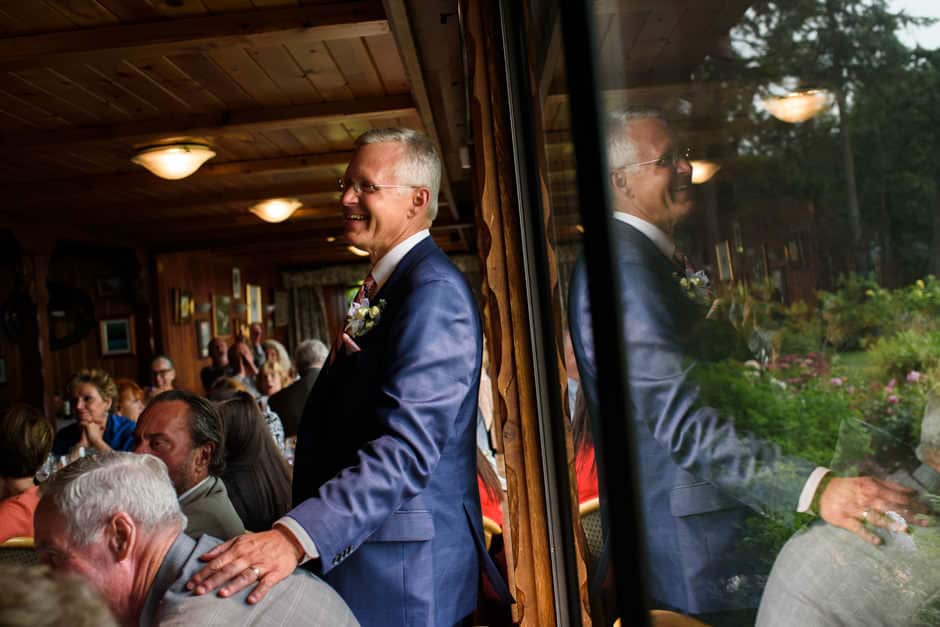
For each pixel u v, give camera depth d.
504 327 1.44
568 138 0.77
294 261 14.50
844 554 0.34
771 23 0.33
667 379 0.50
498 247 1.45
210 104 4.21
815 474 0.34
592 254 0.65
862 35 0.29
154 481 1.29
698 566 0.48
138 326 8.84
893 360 0.29
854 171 0.29
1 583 0.55
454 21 2.95
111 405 4.11
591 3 0.61
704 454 0.45
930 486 0.30
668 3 0.43
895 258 0.28
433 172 1.62
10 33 3.09
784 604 0.38
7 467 2.29
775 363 0.36
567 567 1.31
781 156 0.34
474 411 1.54
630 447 0.59
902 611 0.32
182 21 3.05
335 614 1.27
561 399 1.20
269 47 3.49
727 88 0.38
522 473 1.42
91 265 8.79
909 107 0.27
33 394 6.65
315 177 6.36
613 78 0.57
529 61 1.22
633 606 0.61
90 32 3.08
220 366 7.37
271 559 1.23
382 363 1.49
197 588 1.19
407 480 1.36
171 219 7.91
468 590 1.50
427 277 1.50
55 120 4.28
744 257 0.38
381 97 4.25
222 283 11.78
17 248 6.68
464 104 4.28
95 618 0.57
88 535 1.23
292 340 15.60
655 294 0.51
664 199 0.47
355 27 3.04
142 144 4.64
